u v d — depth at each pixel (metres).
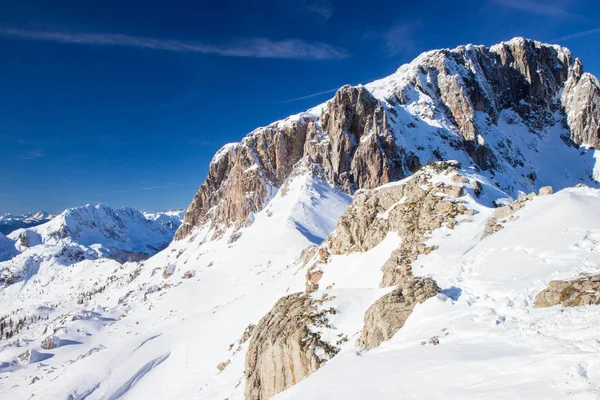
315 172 151.25
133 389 65.19
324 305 34.22
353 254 56.34
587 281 20.31
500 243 32.44
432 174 55.47
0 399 78.81
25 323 191.00
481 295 24.30
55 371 85.19
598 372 12.55
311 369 28.39
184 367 60.50
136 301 136.25
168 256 198.38
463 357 17.08
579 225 29.28
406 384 16.48
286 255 115.19
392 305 26.19
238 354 50.62
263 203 162.88
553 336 16.45
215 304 101.19
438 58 198.38
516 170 175.12
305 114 180.50
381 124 153.88
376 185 145.25
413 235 44.97
